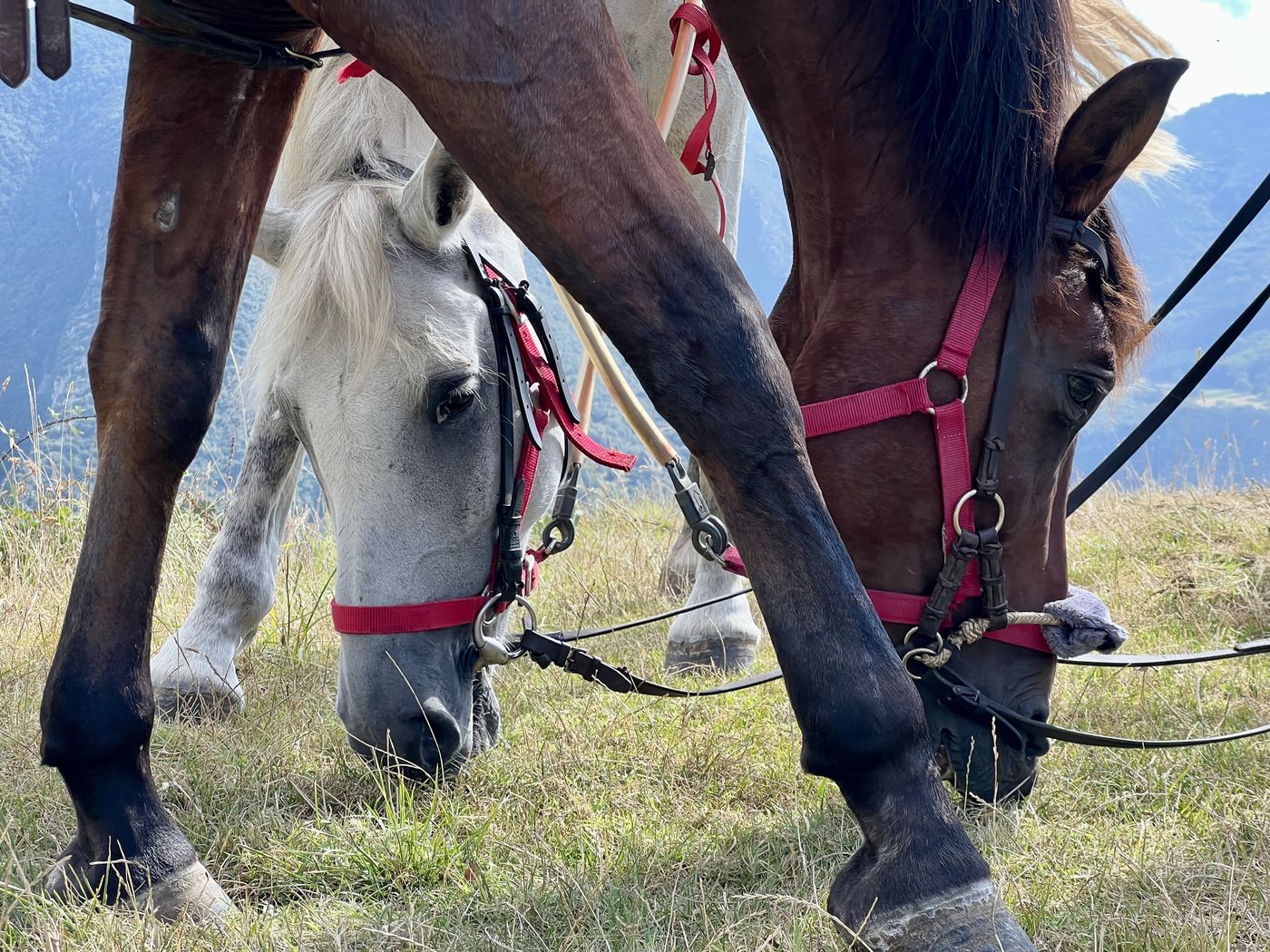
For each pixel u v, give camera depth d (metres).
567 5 1.49
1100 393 2.20
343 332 2.44
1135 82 2.06
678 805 2.70
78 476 6.40
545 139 1.49
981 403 2.16
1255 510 5.95
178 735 3.16
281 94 2.16
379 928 2.01
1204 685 3.54
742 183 4.05
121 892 1.99
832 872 2.26
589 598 4.99
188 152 2.09
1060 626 2.28
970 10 2.09
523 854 2.38
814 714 1.54
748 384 1.55
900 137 2.13
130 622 2.11
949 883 1.50
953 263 2.15
